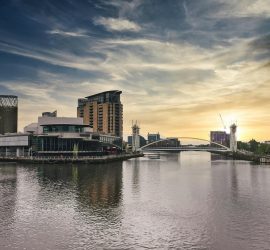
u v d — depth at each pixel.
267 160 192.12
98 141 189.00
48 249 39.75
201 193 74.44
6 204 61.22
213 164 185.00
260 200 66.38
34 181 91.75
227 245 41.12
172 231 46.09
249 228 47.41
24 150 185.50
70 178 99.69
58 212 55.62
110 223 49.59
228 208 59.06
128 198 67.56
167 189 80.25
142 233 45.25
